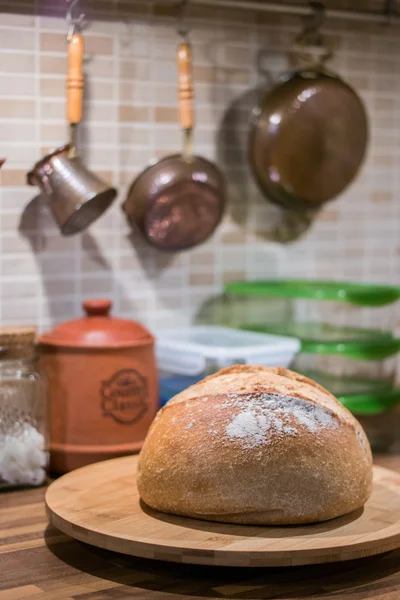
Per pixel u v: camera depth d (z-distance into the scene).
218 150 1.48
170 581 0.85
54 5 1.29
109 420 1.20
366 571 0.88
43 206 1.31
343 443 0.93
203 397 0.95
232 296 1.52
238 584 0.84
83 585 0.84
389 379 1.66
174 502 0.91
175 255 1.45
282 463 0.89
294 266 1.59
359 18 1.53
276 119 1.45
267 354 1.31
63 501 0.97
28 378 1.15
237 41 1.47
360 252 1.67
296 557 0.82
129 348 1.20
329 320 1.63
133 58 1.38
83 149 1.35
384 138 1.67
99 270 1.38
